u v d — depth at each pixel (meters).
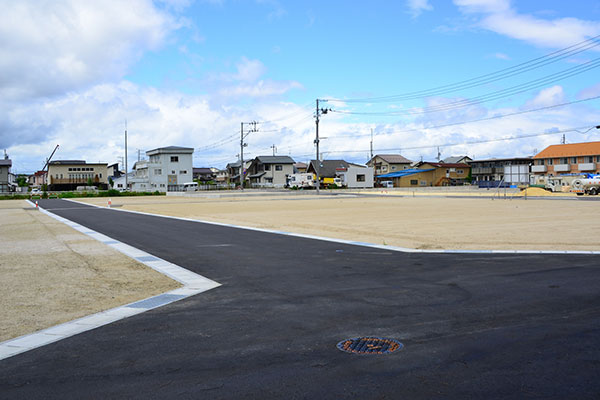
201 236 14.41
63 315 5.72
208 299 6.45
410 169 86.50
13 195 61.31
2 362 4.12
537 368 3.70
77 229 17.23
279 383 3.53
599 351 4.05
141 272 8.57
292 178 79.25
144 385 3.56
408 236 13.38
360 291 6.71
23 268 8.98
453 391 3.32
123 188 89.00
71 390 3.50
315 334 4.74
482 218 18.92
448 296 6.29
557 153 65.56
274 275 8.11
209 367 3.89
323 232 15.02
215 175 119.00
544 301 5.89
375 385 3.46
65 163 87.00
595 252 10.05
